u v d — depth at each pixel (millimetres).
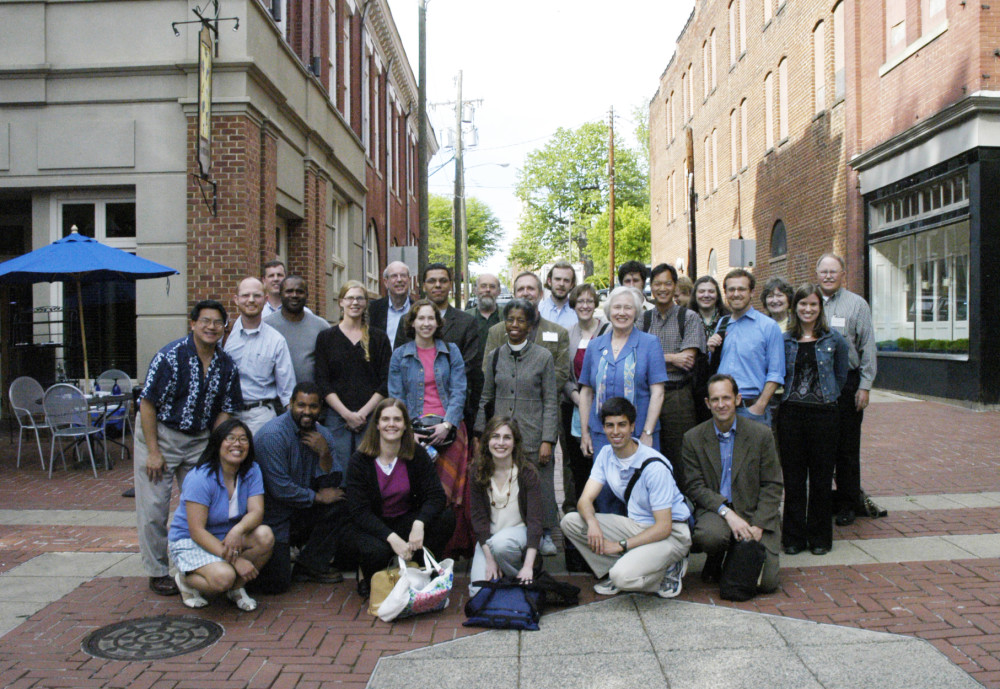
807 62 19297
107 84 10609
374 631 4602
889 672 3885
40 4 10625
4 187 10742
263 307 6469
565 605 4945
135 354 11031
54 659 4219
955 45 12602
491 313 7793
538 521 5129
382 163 23953
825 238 18312
